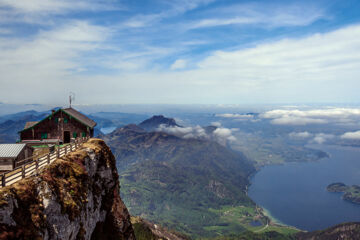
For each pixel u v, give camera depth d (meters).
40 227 22.98
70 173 32.88
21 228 21.00
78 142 46.09
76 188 31.88
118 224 41.53
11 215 20.77
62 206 27.36
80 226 30.19
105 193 42.78
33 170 30.03
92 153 41.91
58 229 25.48
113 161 49.28
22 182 24.73
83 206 31.64
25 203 22.97
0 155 36.47
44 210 24.66
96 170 41.62
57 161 32.53
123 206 45.12
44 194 25.78
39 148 48.03
